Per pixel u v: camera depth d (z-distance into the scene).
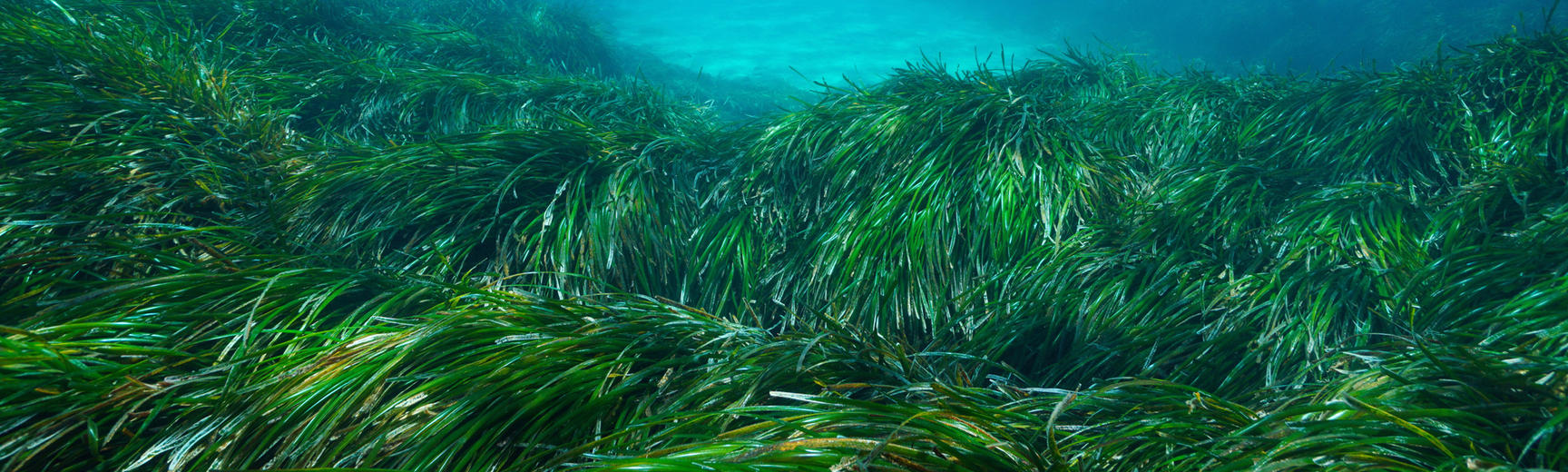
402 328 2.34
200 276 2.34
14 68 3.43
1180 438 1.89
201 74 4.08
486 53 6.96
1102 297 3.01
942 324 3.20
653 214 3.57
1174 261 3.15
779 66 11.32
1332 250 3.05
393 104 5.05
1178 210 3.47
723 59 11.65
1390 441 1.72
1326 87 4.71
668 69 10.68
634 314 2.56
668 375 2.28
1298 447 1.72
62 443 1.79
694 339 2.51
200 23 5.25
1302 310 2.83
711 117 7.08
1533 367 1.89
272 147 3.82
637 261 3.39
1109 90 5.74
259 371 2.02
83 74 3.53
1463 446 1.73
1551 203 2.98
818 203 3.85
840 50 12.61
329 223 3.31
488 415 1.93
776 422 1.87
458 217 3.36
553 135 3.82
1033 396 2.53
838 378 2.36
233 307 2.33
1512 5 9.81
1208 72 5.67
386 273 2.77
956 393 2.21
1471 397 1.91
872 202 3.60
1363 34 10.93
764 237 3.74
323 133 4.69
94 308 2.17
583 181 3.50
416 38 6.77
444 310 2.49
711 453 1.76
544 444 1.94
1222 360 2.74
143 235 2.65
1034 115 3.96
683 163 4.16
